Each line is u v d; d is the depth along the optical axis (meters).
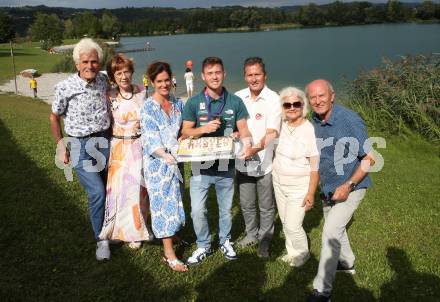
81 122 4.76
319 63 43.25
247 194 5.25
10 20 100.25
